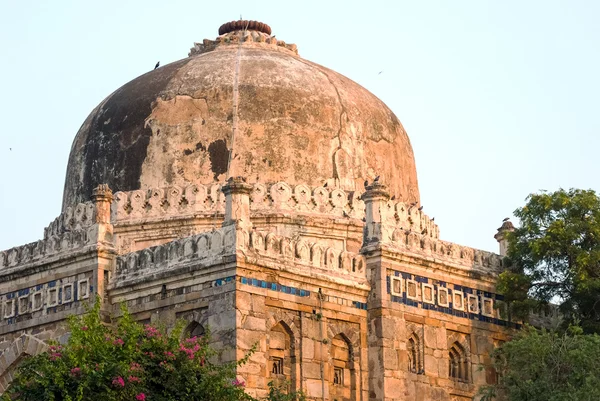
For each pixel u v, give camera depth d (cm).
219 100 5016
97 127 5191
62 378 3519
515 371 4319
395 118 5419
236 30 5641
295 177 4947
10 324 4791
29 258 4788
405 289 4594
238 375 4069
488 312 4869
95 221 4628
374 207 4622
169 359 3694
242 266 4153
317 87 5147
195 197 4866
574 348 4266
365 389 4469
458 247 4838
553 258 4681
